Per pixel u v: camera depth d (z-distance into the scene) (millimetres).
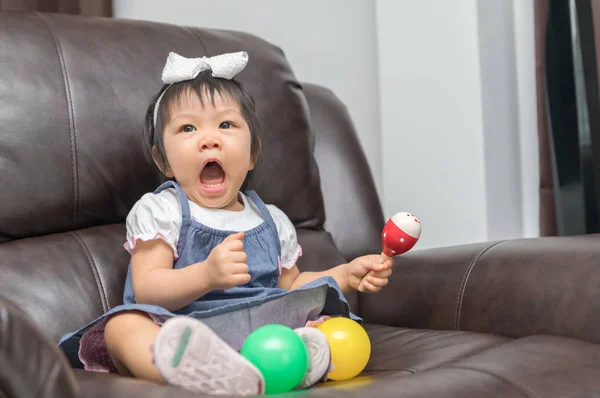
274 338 957
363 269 1236
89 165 1284
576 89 2008
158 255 1216
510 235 2119
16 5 2209
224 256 1053
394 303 1450
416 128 2164
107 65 1345
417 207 2172
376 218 1693
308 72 2414
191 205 1290
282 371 933
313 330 1009
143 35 1429
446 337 1252
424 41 2137
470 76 2053
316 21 2393
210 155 1253
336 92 2379
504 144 2105
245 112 1340
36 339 664
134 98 1348
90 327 1060
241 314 1075
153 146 1336
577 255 1203
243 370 866
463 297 1326
